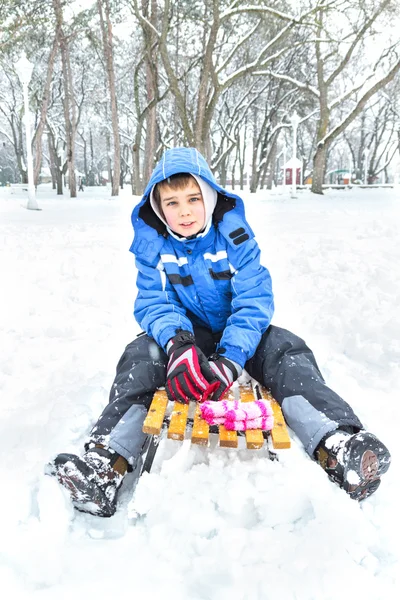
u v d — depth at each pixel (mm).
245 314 2193
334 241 6227
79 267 5328
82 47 29969
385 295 3980
